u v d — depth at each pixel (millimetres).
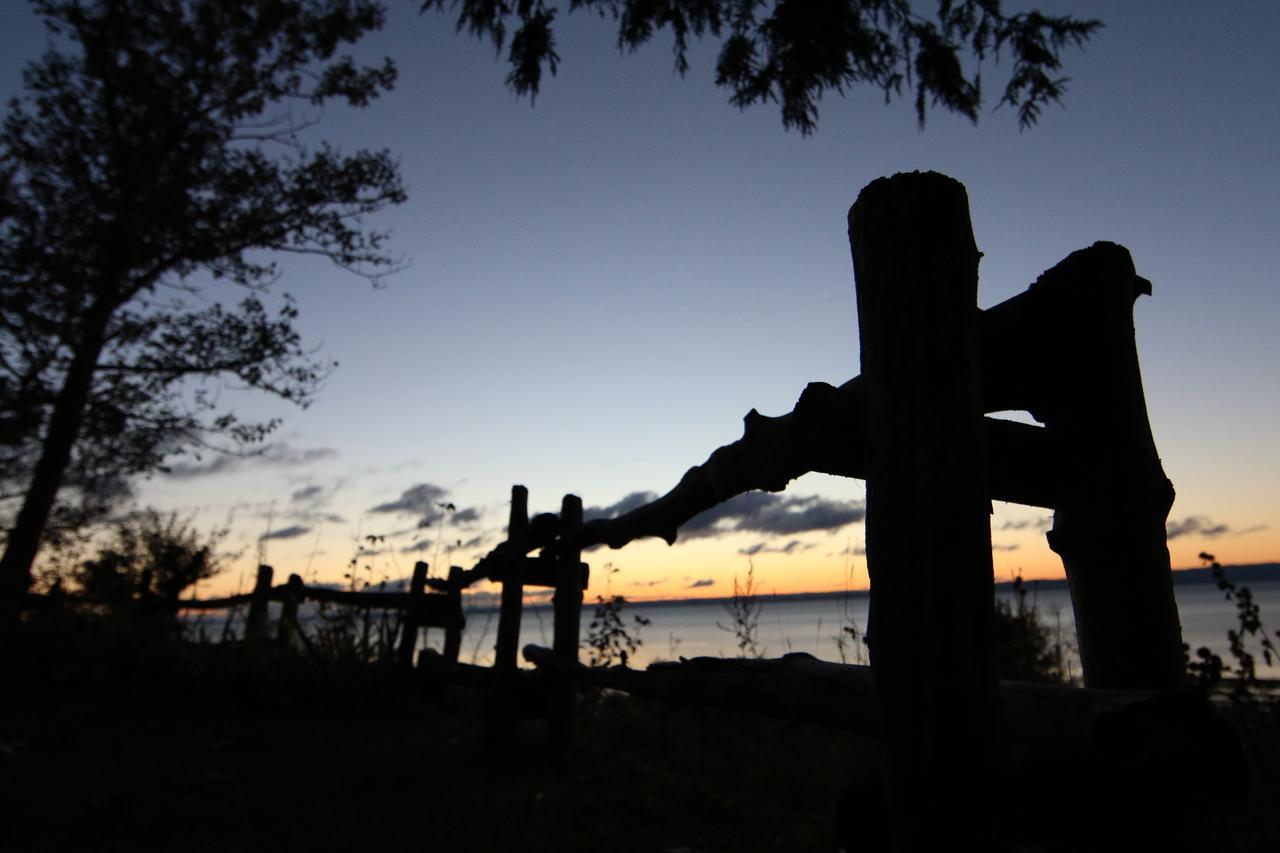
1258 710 3389
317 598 7844
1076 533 1939
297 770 4387
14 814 3336
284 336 10156
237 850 3018
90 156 9797
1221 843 2420
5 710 5781
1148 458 1907
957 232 1682
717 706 2605
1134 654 1807
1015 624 5227
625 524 3996
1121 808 1470
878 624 1605
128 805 3527
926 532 1549
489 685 5316
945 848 1453
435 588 6641
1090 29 5273
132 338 9820
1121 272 1959
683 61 5727
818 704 2072
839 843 1873
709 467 2783
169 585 9531
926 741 1496
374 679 6484
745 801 3812
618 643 6246
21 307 9039
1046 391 1993
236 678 6465
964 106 5621
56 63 9766
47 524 9695
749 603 6125
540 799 3852
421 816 3533
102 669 6789
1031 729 1531
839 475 2115
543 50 5316
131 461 9844
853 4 5348
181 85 10344
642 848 3162
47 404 9391
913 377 1609
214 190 10344
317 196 10500
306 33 10906
